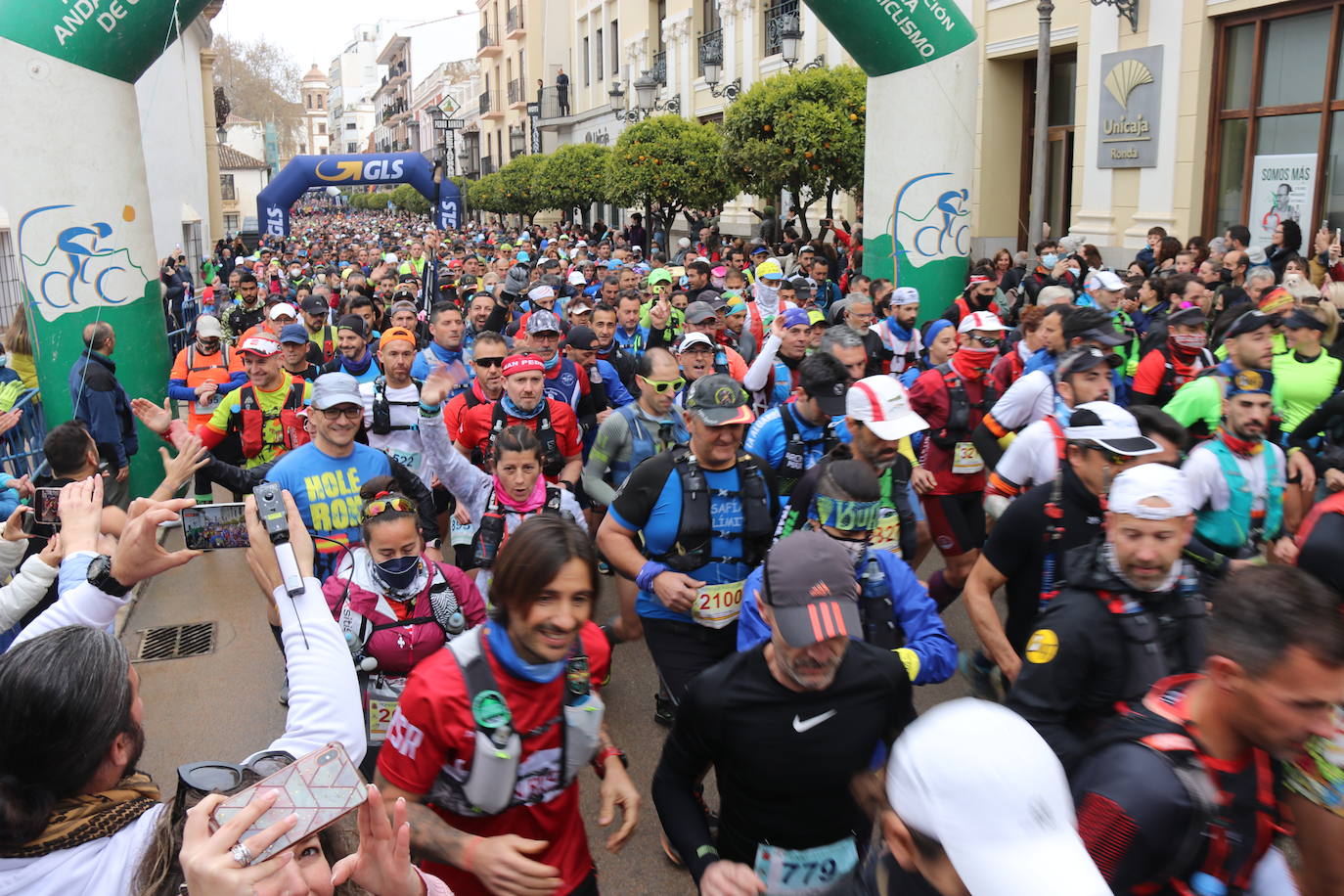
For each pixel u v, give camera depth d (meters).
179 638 6.42
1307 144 12.02
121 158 8.37
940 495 5.55
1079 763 2.10
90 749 1.66
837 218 21.39
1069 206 16.66
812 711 2.56
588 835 4.32
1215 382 5.05
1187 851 1.92
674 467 4.02
